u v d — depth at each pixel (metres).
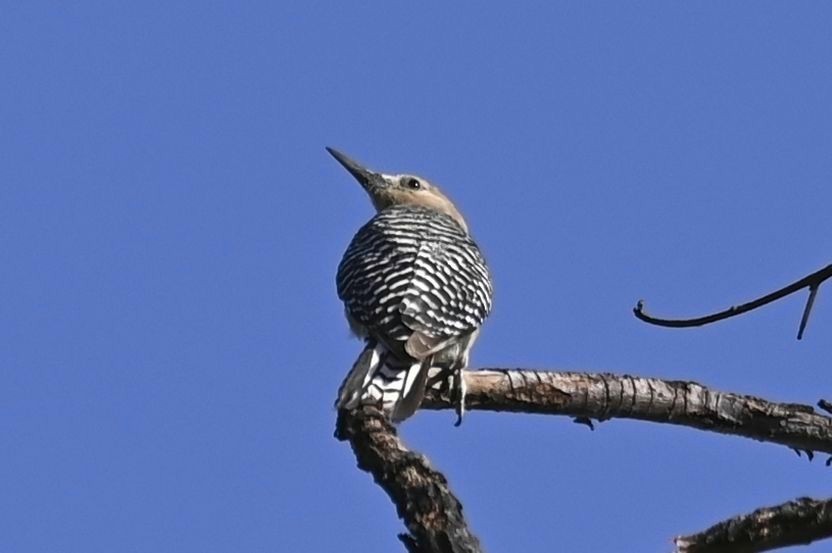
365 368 12.38
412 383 12.30
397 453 9.62
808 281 10.47
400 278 13.45
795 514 9.28
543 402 12.38
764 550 9.36
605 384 12.32
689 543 9.40
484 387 12.40
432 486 9.04
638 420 12.39
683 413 12.30
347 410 10.32
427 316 13.04
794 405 12.34
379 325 12.98
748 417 12.26
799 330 10.53
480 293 13.76
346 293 13.73
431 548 8.72
